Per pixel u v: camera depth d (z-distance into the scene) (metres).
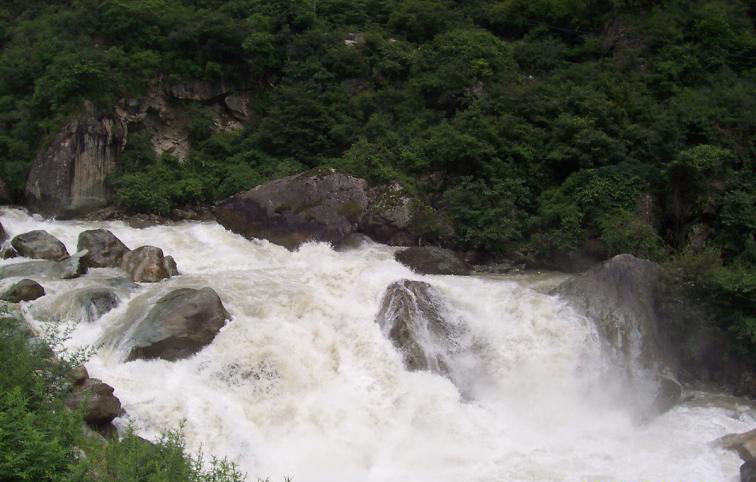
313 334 19.20
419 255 25.50
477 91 34.34
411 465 16.30
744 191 27.80
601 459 16.58
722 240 27.00
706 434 18.11
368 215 27.12
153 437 14.88
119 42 34.44
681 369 22.30
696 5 39.56
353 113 33.69
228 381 17.22
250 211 26.28
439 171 30.06
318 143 32.19
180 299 18.38
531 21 41.69
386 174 28.38
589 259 26.78
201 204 30.70
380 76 36.06
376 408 17.72
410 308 20.03
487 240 27.53
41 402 12.47
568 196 28.78
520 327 20.98
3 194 29.95
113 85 31.73
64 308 18.64
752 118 30.81
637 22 38.66
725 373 21.97
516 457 16.66
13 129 31.86
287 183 26.31
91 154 30.23
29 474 10.42
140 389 16.09
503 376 20.03
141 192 29.19
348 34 38.53
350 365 18.80
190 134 33.88
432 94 34.41
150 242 24.84
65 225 27.22
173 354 17.36
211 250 24.92
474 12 42.34
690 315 22.12
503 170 29.98
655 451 17.09
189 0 39.06
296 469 15.64
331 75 35.06
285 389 17.53
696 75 36.03
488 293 22.23
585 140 30.12
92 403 13.98
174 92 34.06
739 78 36.06
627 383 20.12
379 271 22.31
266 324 18.84
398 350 19.12
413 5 39.91
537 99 32.88
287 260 24.61
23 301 18.84
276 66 36.22
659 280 22.48
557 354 20.41
